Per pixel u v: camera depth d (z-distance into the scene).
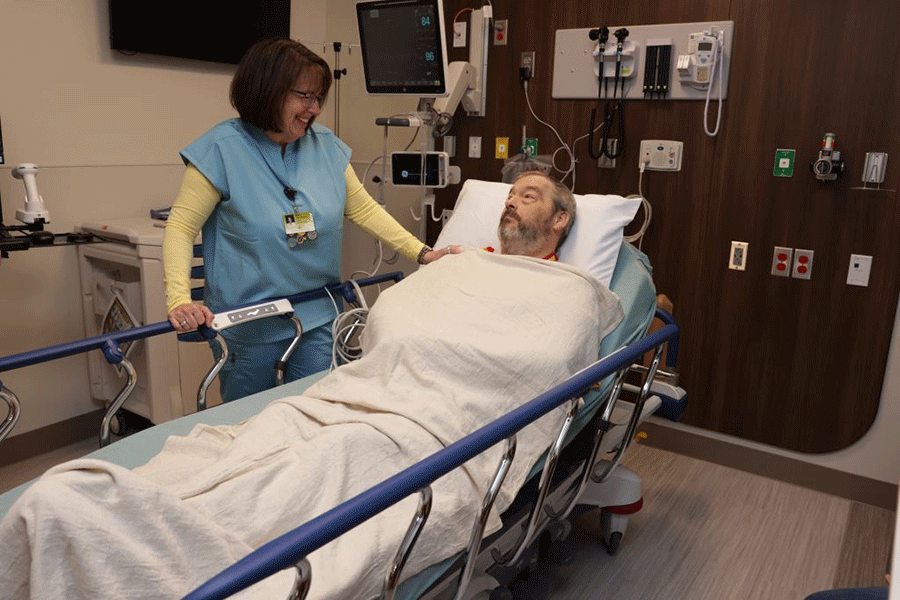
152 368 2.80
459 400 1.53
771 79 2.60
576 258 2.19
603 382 1.93
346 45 3.83
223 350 1.92
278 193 2.00
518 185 2.22
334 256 2.18
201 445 1.40
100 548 0.92
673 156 2.83
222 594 0.83
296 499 1.22
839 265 2.58
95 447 3.08
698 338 2.93
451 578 1.46
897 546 1.00
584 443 1.95
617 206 2.24
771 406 2.80
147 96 3.21
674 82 2.78
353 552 1.19
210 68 3.46
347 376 1.66
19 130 2.79
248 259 2.03
